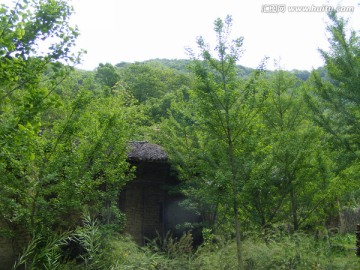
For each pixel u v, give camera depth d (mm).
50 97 6227
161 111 26016
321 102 11305
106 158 11227
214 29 9312
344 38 10922
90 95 10844
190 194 13109
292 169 12047
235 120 9203
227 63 9297
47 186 10148
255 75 9391
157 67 45406
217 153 9586
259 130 10336
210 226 12633
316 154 12352
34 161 9648
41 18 6703
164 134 14148
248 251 9109
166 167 15727
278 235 10352
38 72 6656
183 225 13656
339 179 12797
